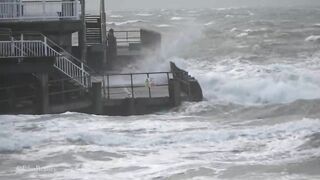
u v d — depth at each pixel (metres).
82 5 109.31
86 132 77.56
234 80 120.50
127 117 91.00
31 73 93.19
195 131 78.69
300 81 120.75
